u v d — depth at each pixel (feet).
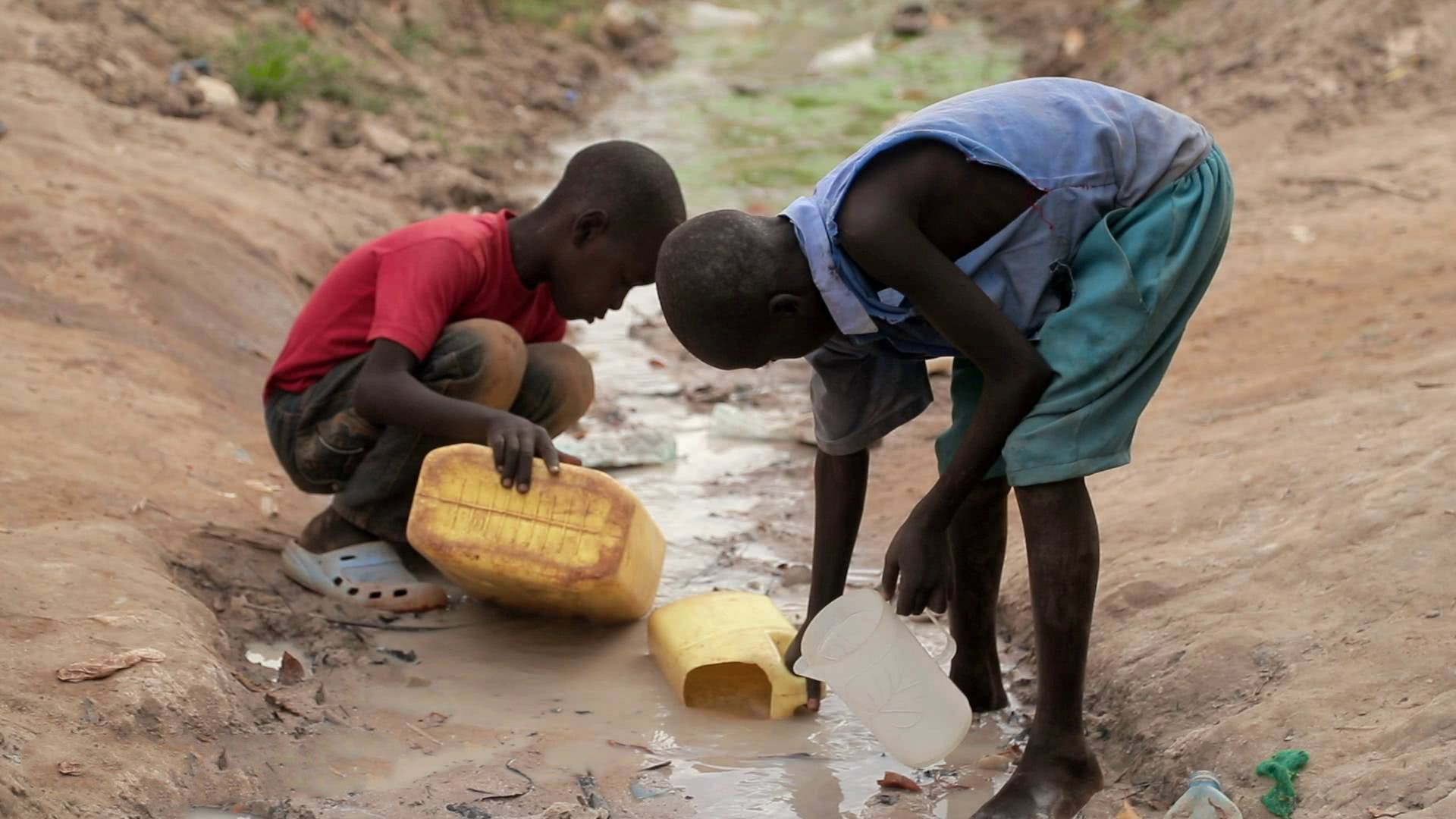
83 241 21.03
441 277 14.10
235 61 33.42
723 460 19.54
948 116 9.90
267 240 24.00
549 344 15.14
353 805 10.66
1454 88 33.40
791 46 53.72
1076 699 10.41
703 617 13.04
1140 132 10.16
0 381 16.94
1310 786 9.79
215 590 14.03
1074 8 51.96
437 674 13.12
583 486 13.23
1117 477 16.30
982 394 9.87
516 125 39.58
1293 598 12.21
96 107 27.25
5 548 13.00
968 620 12.04
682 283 9.86
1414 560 12.00
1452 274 21.81
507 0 50.55
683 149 37.86
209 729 11.21
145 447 16.57
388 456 14.35
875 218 9.51
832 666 10.41
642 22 53.72
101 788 10.05
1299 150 31.76
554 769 11.37
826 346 11.07
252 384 20.04
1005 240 9.82
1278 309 21.70
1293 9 38.52
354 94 35.06
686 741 11.96
